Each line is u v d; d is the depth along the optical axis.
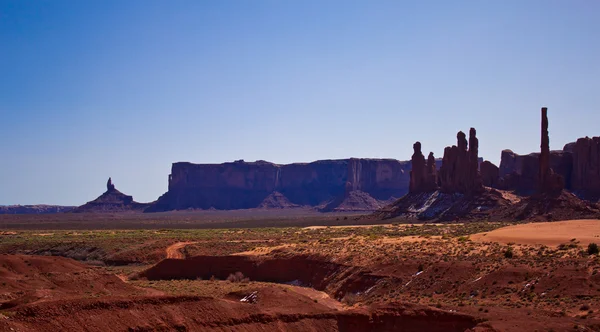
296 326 64.88
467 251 99.94
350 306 85.12
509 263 86.94
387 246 111.69
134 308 59.91
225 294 80.25
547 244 102.69
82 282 89.00
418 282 87.38
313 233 168.62
